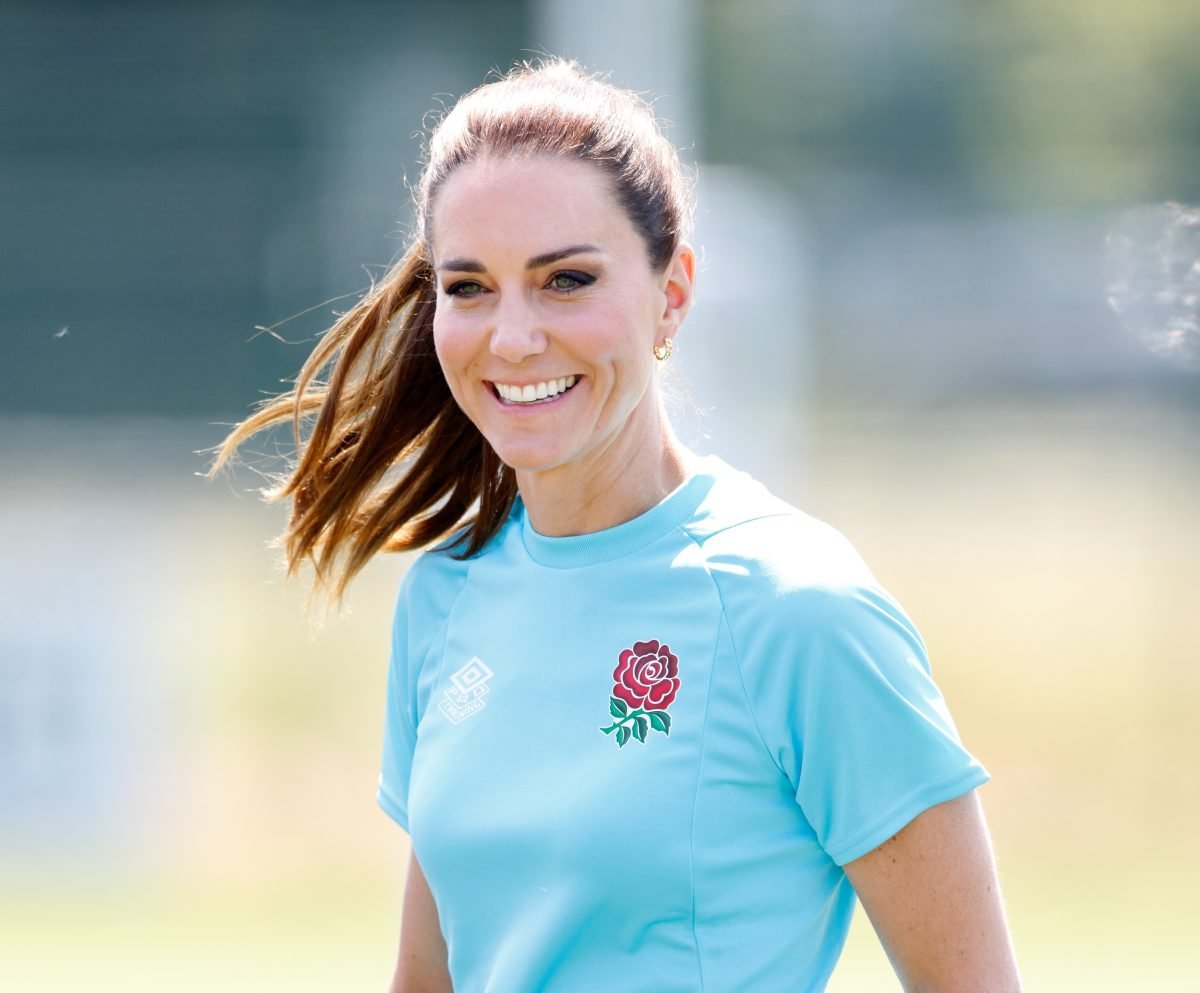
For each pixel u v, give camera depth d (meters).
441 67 39.19
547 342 8.46
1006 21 60.59
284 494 10.67
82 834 29.55
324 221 38.38
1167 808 31.34
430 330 10.10
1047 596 43.06
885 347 55.62
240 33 38.75
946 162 55.84
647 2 26.14
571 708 8.48
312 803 30.45
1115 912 26.91
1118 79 58.38
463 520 10.45
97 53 38.22
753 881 8.12
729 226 36.16
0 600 29.89
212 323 38.66
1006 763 33.19
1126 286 45.66
